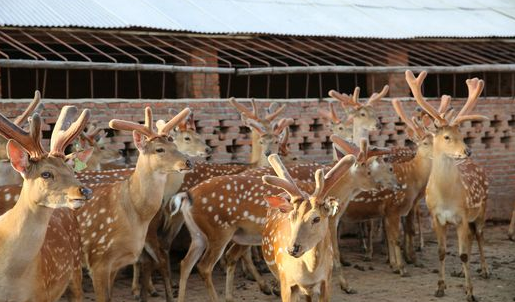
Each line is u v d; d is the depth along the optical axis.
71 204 6.02
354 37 15.64
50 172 6.04
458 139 10.28
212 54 14.43
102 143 12.04
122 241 8.56
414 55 17.06
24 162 6.05
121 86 18.88
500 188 16.12
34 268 6.23
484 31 17.33
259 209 9.66
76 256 7.39
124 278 11.43
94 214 8.64
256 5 16.14
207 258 9.72
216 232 9.72
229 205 9.70
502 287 10.76
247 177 9.95
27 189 6.06
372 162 10.88
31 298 6.24
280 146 12.96
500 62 16.84
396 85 16.05
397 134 15.23
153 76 19.06
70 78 18.38
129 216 8.58
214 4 15.60
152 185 8.57
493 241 14.17
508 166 16.25
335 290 10.66
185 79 14.39
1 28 12.49
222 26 14.60
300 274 7.44
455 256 12.87
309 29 15.50
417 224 14.52
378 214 11.83
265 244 8.36
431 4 18.62
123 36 13.80
